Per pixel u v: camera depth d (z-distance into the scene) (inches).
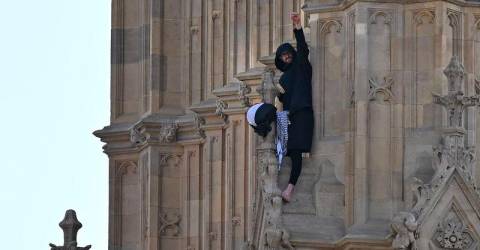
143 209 2391.7
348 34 1818.4
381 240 1776.6
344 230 1803.6
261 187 1820.9
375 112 1803.6
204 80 2359.7
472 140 1812.3
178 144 2370.8
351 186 1801.2
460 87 1790.1
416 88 1803.6
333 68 1828.2
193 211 2356.1
